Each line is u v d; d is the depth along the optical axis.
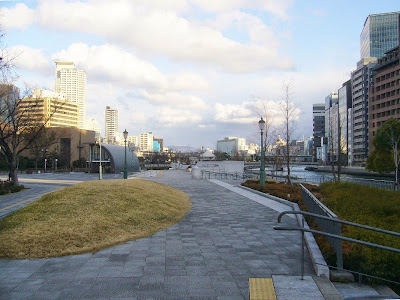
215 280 6.10
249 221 12.21
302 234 5.95
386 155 45.56
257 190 22.09
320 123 160.62
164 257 7.59
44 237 8.67
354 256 6.12
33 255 7.64
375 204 12.21
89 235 9.07
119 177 46.00
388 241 6.78
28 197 21.73
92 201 12.39
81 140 89.81
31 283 5.98
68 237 8.76
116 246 8.58
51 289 5.69
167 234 10.03
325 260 6.47
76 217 10.48
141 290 5.63
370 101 87.25
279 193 19.38
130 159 64.44
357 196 14.40
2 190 24.16
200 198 19.05
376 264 5.84
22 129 32.16
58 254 7.71
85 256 7.67
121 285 5.86
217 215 13.49
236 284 5.90
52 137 51.81
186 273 6.50
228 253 7.94
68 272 6.57
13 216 10.80
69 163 83.19
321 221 8.73
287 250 8.19
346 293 5.37
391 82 79.69
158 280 6.11
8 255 7.62
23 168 72.31
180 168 74.56
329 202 13.61
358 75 101.50
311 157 137.00
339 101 119.06
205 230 10.63
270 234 10.03
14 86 34.72
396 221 10.09
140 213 12.02
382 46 126.56
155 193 16.41
